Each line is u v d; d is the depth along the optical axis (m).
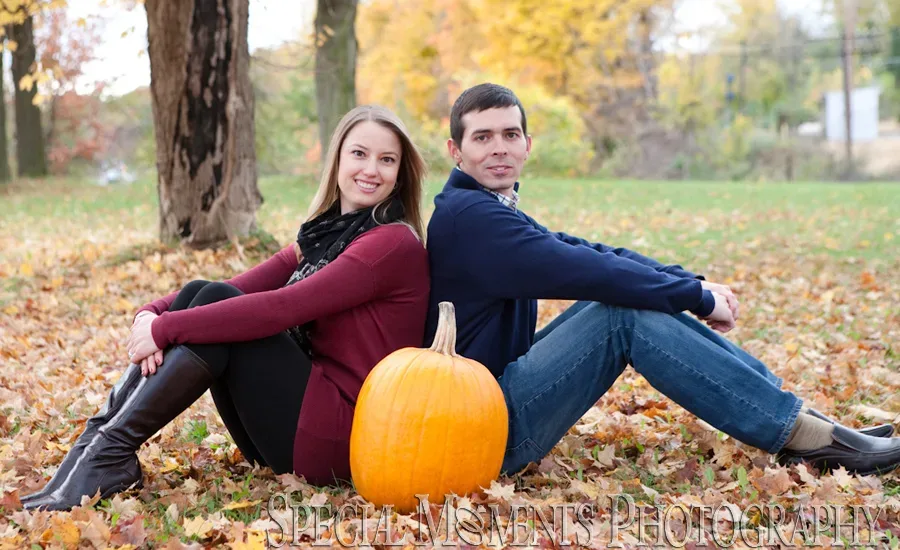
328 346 3.08
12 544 2.57
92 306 7.29
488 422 2.79
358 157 3.10
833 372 5.08
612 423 4.03
